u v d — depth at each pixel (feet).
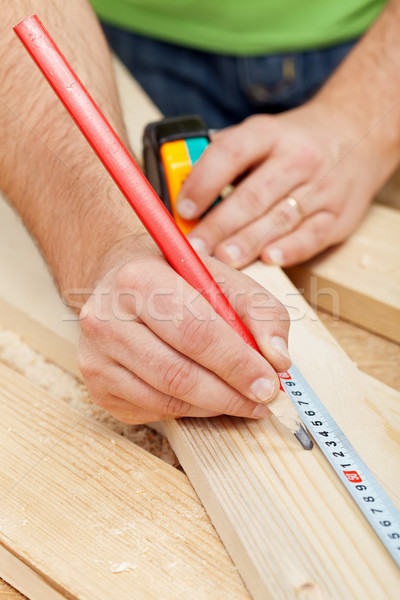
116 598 2.04
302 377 2.56
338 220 3.34
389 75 3.65
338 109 3.58
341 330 3.26
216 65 4.91
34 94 2.77
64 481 2.42
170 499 2.36
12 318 3.26
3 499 2.36
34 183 2.74
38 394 2.79
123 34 4.99
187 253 2.12
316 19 4.66
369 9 4.82
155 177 3.16
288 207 3.14
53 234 2.68
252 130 3.20
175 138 3.12
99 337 2.18
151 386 2.23
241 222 3.07
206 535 2.23
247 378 2.06
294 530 2.04
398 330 3.13
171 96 5.17
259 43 4.72
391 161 3.69
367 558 1.96
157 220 2.10
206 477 2.22
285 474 2.21
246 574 2.03
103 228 2.50
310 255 3.25
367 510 2.06
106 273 2.32
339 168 3.32
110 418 2.83
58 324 3.06
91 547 2.19
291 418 2.19
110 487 2.40
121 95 4.18
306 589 1.87
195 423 2.41
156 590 2.06
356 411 2.44
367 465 2.24
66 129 2.74
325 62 4.85
